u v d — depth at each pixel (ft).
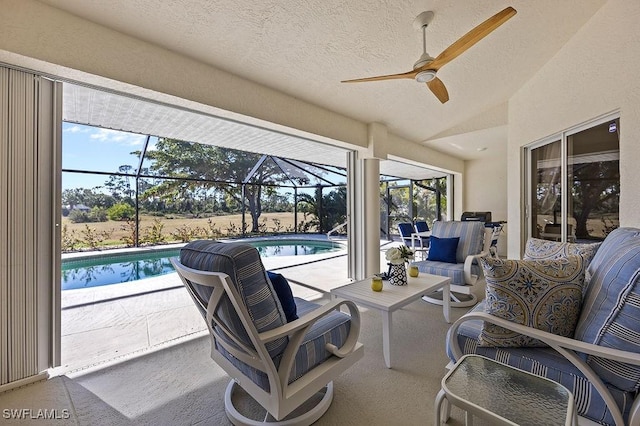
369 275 14.29
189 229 26.07
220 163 25.66
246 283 3.87
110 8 5.92
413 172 26.55
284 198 34.55
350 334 5.52
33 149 6.05
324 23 7.00
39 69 5.97
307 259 20.43
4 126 5.69
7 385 5.70
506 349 4.42
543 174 11.31
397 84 10.57
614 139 7.86
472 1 6.85
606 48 7.60
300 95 10.44
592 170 8.63
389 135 15.69
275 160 26.48
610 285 3.75
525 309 4.17
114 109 10.44
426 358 6.93
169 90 7.38
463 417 4.97
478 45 8.89
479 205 23.12
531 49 9.43
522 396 3.41
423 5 6.76
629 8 6.86
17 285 5.84
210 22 6.54
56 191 6.37
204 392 5.72
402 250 8.69
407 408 5.19
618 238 4.79
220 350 5.50
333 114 12.24
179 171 23.93
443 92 8.70
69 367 6.60
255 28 6.88
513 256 12.86
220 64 8.16
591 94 8.20
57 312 6.37
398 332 8.36
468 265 10.19
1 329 5.65
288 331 4.06
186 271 4.11
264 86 9.53
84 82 6.64
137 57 6.87
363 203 14.43
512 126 12.96
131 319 9.39
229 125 12.57
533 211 11.93
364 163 14.40
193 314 9.83
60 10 5.86
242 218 30.14
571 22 8.29
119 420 4.96
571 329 4.20
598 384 3.41
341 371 5.08
